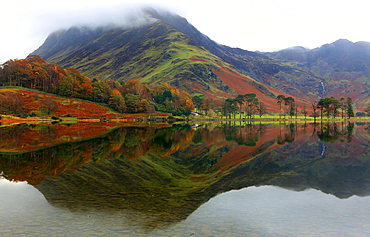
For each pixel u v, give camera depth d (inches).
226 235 298.7
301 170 733.3
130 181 578.9
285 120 6284.5
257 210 390.9
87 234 298.8
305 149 1191.6
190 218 353.1
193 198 451.8
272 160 908.6
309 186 550.6
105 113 5428.2
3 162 796.6
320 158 945.5
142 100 6082.7
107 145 1272.1
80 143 1333.7
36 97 5029.5
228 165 817.5
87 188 510.3
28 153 984.3
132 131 2365.9
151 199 441.4
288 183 577.9
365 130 2546.8
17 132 2054.6
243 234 301.6
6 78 5625.0
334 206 414.6
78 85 5915.4
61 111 4906.5
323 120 6033.5
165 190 505.0
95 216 357.7
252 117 7500.0
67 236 292.4
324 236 300.7
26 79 5649.6
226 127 3267.7
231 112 7140.8
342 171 719.7
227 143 1451.8
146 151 1108.5
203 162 874.1
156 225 327.3
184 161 890.1
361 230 319.9
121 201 427.5
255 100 7027.6
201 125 3900.1
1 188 507.2
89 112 5270.7
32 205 404.5
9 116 4089.6
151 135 1950.1
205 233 303.6
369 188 535.2
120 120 5344.5
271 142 1483.8
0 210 382.3
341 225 335.6
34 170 681.6
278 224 335.9
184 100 7608.3
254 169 752.3
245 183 578.2
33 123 3784.5
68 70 7027.6
